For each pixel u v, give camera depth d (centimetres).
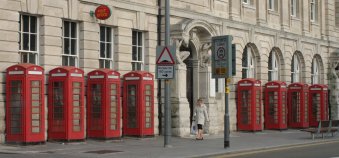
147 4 2584
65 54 2217
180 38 2633
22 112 1911
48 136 2089
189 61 2891
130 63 2495
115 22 2419
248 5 3372
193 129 2669
